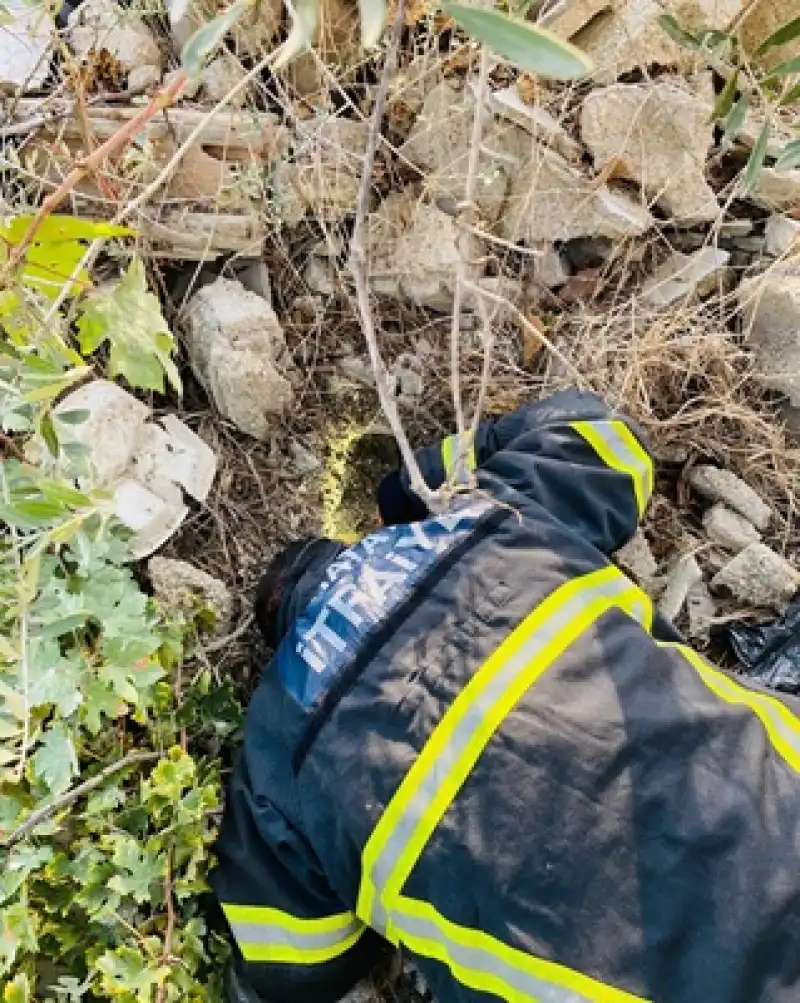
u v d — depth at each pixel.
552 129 1.41
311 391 1.55
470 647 1.11
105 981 1.12
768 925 1.00
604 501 1.32
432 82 1.44
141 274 0.95
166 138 1.34
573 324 1.55
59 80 1.37
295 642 1.21
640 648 1.12
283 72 1.43
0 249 0.85
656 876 1.03
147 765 1.27
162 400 1.48
